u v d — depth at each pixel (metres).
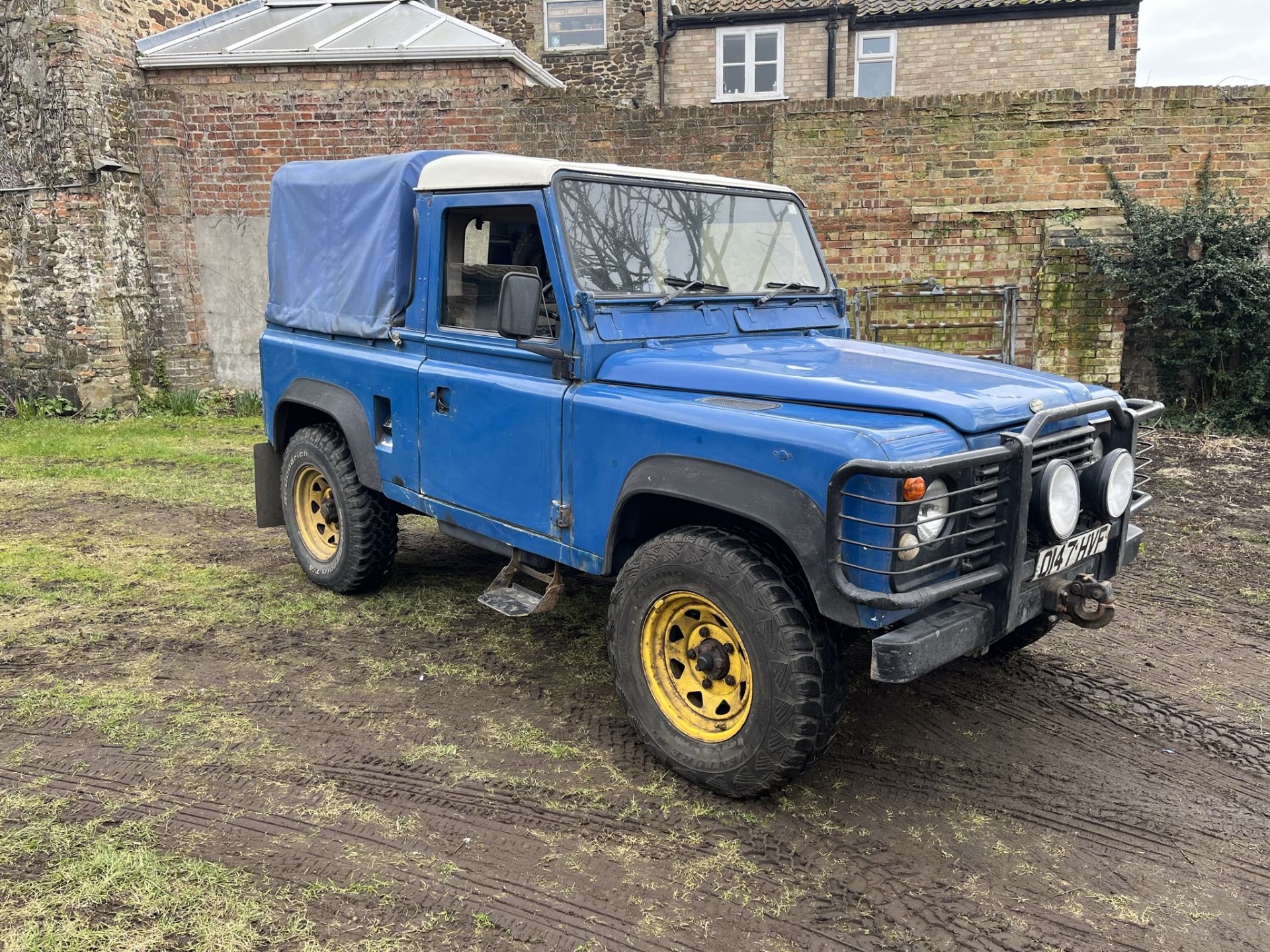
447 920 2.38
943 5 16.50
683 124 9.29
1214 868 2.66
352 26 10.48
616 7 16.34
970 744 3.36
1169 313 8.56
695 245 3.76
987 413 2.72
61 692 3.64
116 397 9.77
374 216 4.11
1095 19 16.36
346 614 4.56
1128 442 3.24
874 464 2.38
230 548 5.66
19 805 2.84
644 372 3.17
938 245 9.12
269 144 9.77
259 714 3.49
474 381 3.62
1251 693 3.77
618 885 2.54
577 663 4.02
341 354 4.38
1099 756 3.28
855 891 2.54
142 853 2.60
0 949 2.22
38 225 9.45
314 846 2.68
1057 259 8.64
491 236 3.58
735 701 2.93
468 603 4.74
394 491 4.17
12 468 7.65
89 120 9.13
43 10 8.93
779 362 3.29
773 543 2.86
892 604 2.42
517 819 2.84
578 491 3.26
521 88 9.45
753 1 17.02
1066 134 8.79
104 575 5.10
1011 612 2.75
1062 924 2.41
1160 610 4.64
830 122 9.07
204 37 10.27
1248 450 7.92
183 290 10.09
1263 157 8.63
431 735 3.36
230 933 2.30
